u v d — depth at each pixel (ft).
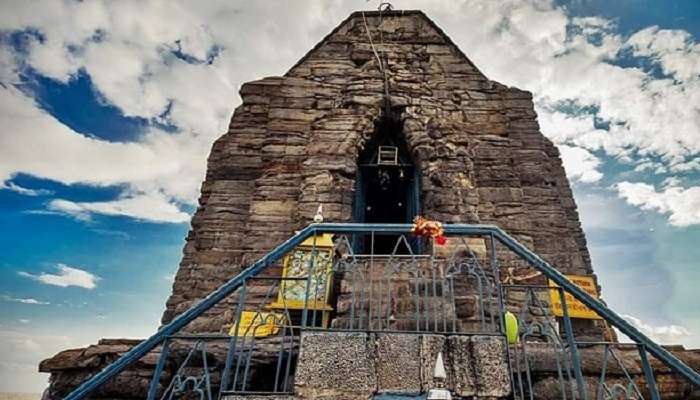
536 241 28.78
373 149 33.01
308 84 34.12
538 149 32.30
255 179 30.83
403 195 36.17
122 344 18.25
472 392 12.25
